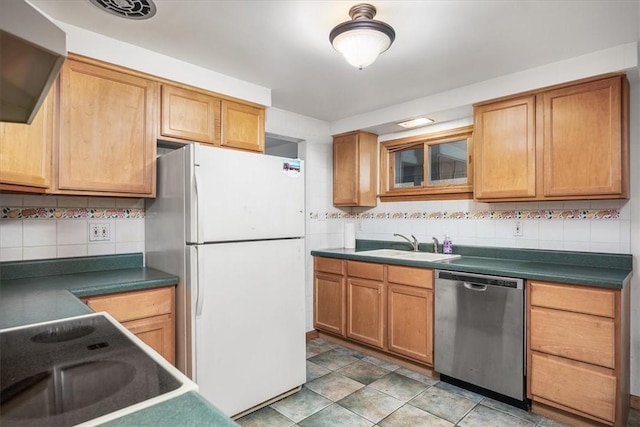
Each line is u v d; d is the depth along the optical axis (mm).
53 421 615
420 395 2441
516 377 2230
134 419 615
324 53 2248
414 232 3516
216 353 2053
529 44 2113
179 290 2080
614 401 1893
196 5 1739
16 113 960
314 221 3721
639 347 2275
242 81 2676
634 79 2229
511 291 2246
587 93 2244
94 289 1811
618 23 1881
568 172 2307
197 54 2268
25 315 1275
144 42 2123
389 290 2967
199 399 690
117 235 2426
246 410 2201
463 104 2783
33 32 639
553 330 2084
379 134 3756
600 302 1935
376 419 2154
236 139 2656
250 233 2203
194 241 1984
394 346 2920
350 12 1785
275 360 2330
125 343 1005
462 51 2205
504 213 2906
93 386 750
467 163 3170
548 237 2672
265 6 1746
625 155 2170
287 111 3439
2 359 894
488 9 1758
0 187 1657
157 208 2344
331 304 3467
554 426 2068
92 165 2039
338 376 2742
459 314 2502
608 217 2418
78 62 1993
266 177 2291
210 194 2037
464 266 2473
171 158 2176
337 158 3793
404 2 1699
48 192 1897
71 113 1969
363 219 3963
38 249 2137
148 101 2246
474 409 2258
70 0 1697
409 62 2365
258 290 2246
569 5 1724
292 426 2088
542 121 2414
